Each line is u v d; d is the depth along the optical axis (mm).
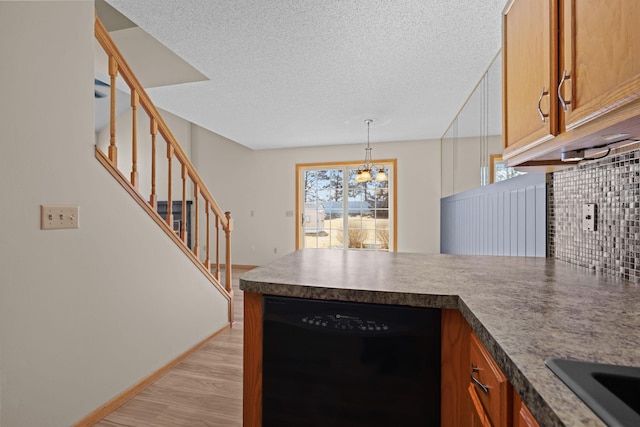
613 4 708
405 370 927
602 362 524
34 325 1319
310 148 5691
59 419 1420
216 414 1690
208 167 6121
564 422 391
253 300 1071
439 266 1357
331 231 5684
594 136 860
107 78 3109
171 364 2160
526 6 1124
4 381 1219
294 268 1307
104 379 1654
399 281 1061
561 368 503
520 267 1323
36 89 1324
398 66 2629
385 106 3566
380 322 945
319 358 994
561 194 1484
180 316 2277
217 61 2545
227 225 2947
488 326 676
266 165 5883
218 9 1905
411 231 5250
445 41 2262
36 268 1325
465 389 885
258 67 2646
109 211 1689
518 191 1918
